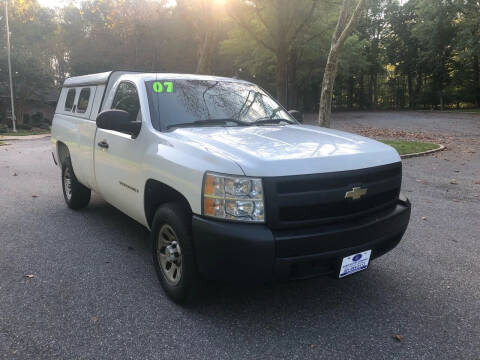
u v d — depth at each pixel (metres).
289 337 3.08
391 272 4.22
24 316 3.31
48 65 55.06
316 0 20.25
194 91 4.46
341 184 3.13
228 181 2.96
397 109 56.47
